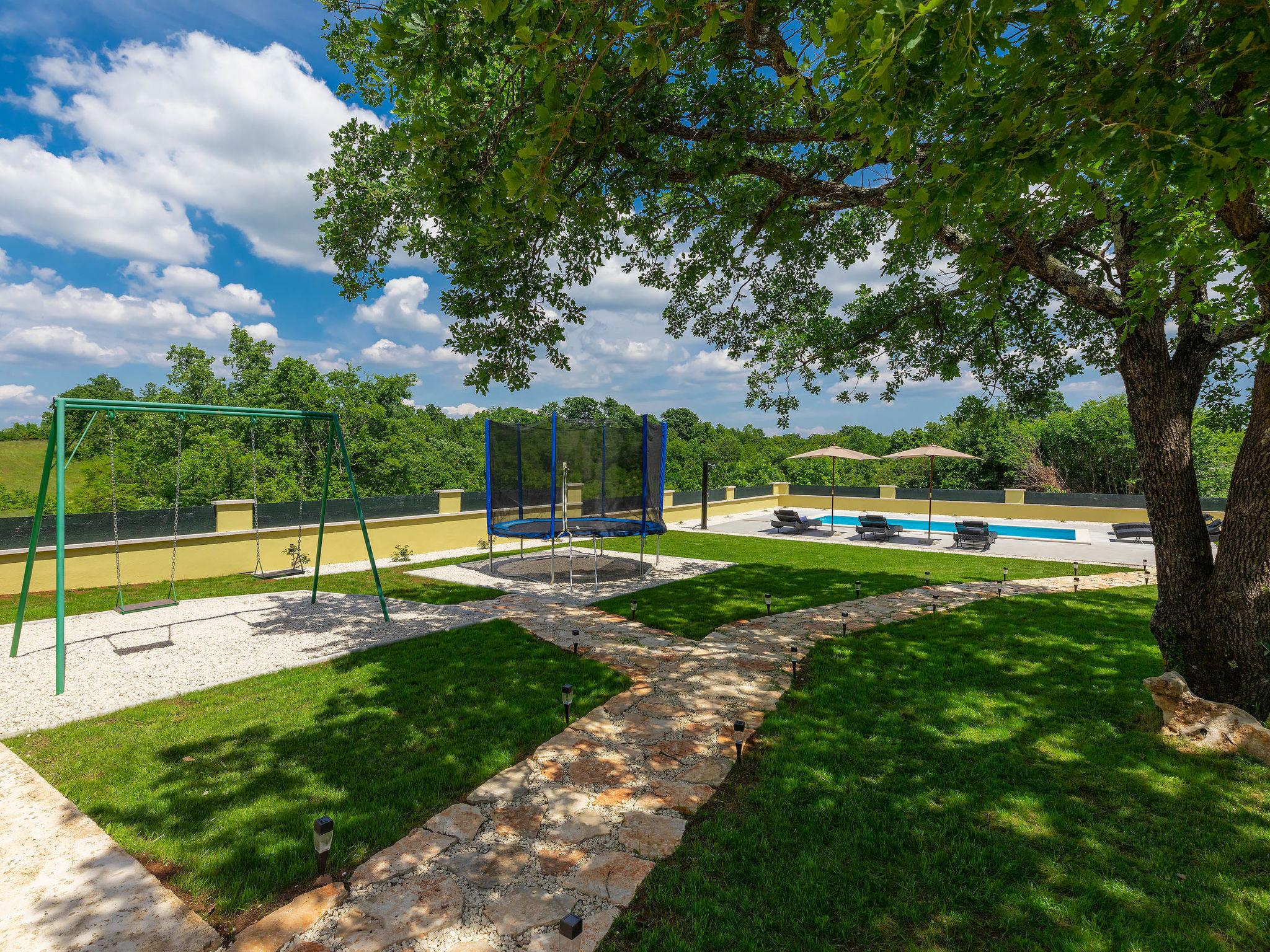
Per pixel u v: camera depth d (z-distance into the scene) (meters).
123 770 4.14
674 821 3.54
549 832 3.43
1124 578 11.45
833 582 11.35
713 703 5.40
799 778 4.03
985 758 4.31
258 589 10.80
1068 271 5.66
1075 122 2.54
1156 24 2.29
